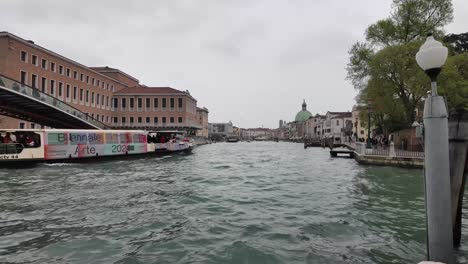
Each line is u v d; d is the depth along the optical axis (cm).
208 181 1466
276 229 704
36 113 2875
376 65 2712
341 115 8862
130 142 2680
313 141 7475
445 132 380
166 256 548
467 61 2548
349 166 2291
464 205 960
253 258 539
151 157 2912
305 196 1103
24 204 936
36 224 736
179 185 1327
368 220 782
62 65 4478
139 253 561
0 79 2214
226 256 548
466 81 2470
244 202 995
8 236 650
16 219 777
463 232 659
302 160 2988
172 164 2348
